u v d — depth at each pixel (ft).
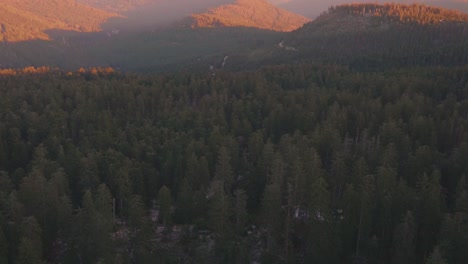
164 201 207.82
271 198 191.83
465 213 172.55
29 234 172.24
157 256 189.88
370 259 183.52
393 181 197.67
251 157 266.77
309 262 181.37
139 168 235.61
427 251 177.06
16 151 269.03
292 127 318.45
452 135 277.44
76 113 323.37
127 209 206.80
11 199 181.47
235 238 193.88
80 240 176.45
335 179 219.20
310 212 186.80
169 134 295.07
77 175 235.81
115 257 172.45
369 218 183.32
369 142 265.95
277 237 195.11
